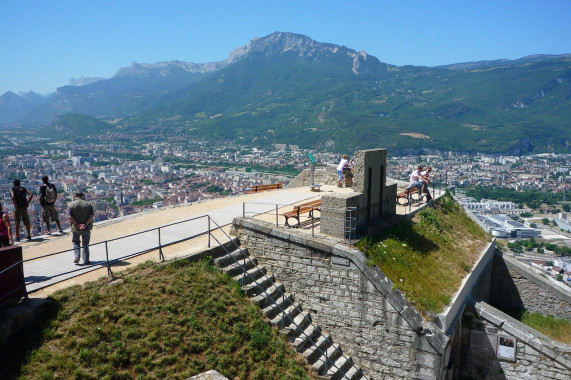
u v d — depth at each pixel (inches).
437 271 591.8
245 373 414.9
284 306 520.4
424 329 459.2
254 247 571.2
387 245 558.6
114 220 728.3
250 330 458.6
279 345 461.7
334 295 508.4
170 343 400.8
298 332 494.6
